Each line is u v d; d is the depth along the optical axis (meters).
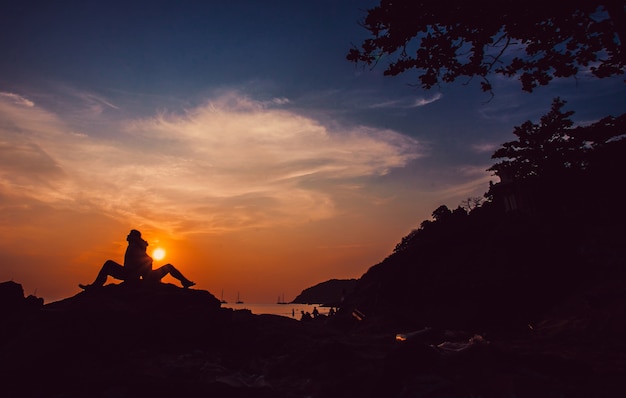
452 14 5.94
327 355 6.19
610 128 25.80
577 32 6.00
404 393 4.33
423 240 42.75
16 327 6.50
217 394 4.33
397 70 6.97
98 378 4.56
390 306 25.59
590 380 4.86
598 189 25.23
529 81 6.86
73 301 7.52
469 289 24.03
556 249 23.30
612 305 12.43
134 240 8.98
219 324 8.33
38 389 4.37
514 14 5.79
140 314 7.22
